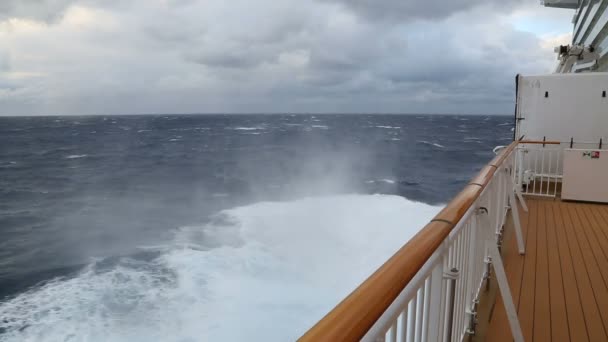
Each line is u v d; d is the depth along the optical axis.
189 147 72.94
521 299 3.49
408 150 65.00
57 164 56.81
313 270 15.89
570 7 17.84
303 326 12.05
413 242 1.24
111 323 13.10
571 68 13.98
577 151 6.78
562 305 3.38
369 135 92.81
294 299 13.52
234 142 80.06
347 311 0.78
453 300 1.88
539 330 3.00
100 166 54.22
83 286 16.55
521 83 8.21
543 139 7.78
